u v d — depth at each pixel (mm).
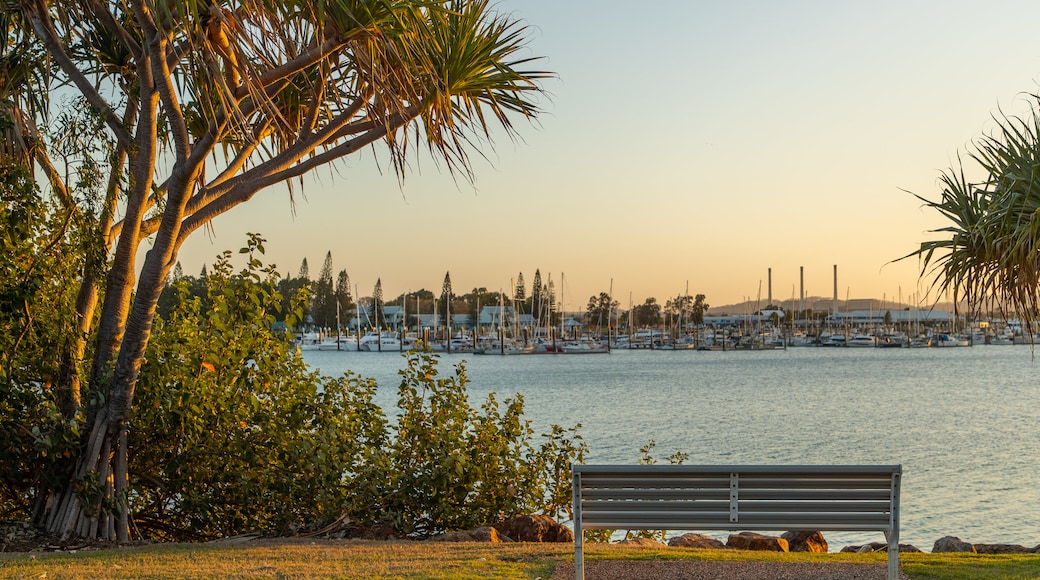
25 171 8391
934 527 17094
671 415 44469
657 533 12359
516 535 9344
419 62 8133
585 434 35750
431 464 10094
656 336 177625
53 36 8453
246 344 9992
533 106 8773
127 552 7836
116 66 9469
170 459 9859
